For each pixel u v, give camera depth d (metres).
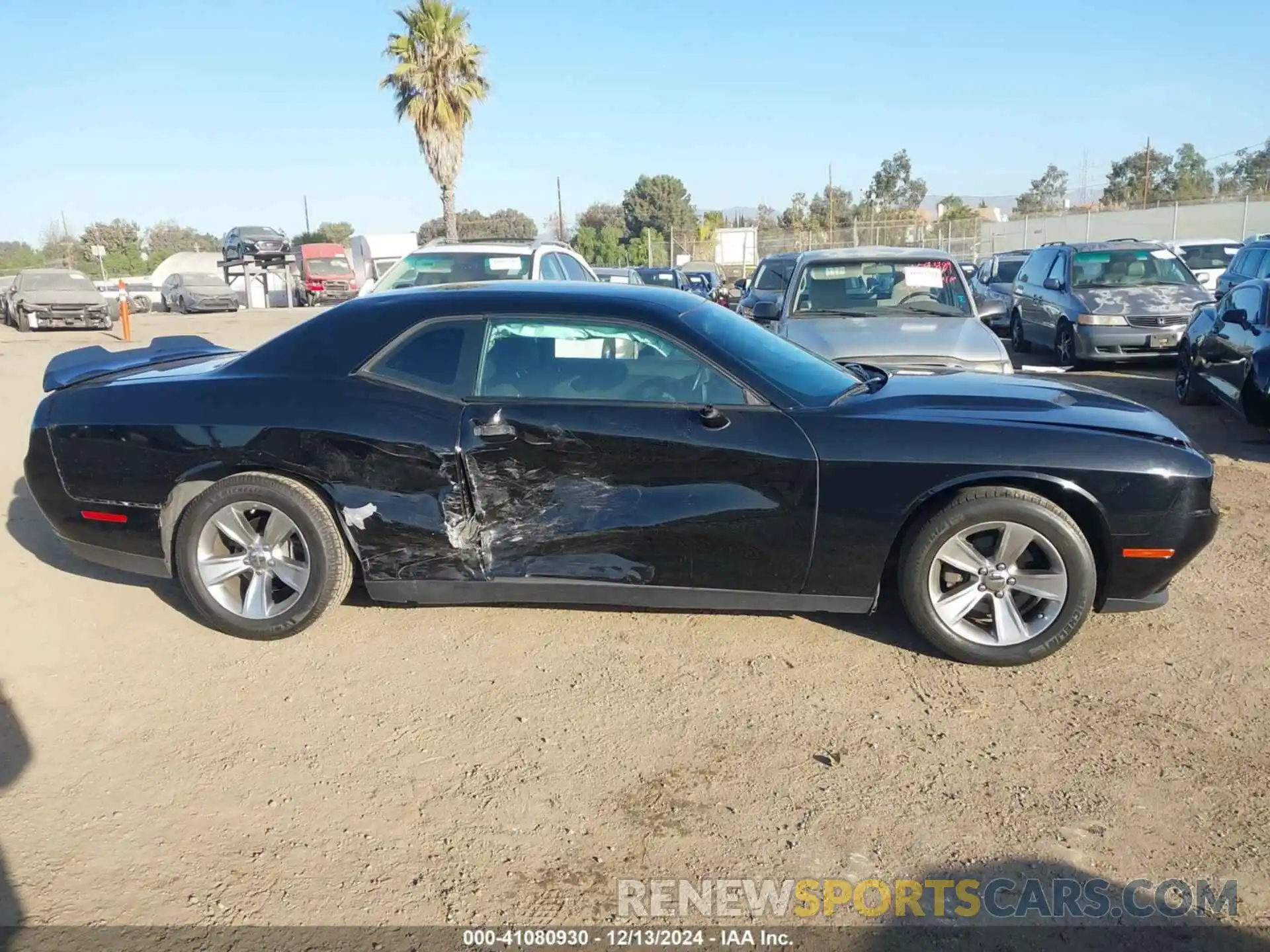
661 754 3.49
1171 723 3.64
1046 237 36.56
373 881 2.84
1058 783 3.28
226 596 4.43
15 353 16.53
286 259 37.62
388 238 39.56
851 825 3.08
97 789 3.31
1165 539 3.94
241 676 4.11
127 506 4.43
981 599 4.09
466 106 29.81
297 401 4.28
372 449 4.19
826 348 7.43
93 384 4.64
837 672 4.09
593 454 4.11
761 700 3.86
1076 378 12.42
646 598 4.23
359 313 4.48
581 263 11.34
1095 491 3.92
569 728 3.67
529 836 3.04
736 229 40.66
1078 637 4.41
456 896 2.78
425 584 4.29
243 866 2.91
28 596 4.98
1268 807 3.12
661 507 4.10
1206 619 4.55
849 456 3.98
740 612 4.69
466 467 4.17
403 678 4.08
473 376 4.29
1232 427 9.18
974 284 21.47
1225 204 31.64
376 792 3.28
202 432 4.30
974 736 3.58
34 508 6.59
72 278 24.00
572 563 4.21
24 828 3.10
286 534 4.35
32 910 2.72
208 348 5.64
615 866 2.90
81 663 4.25
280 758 3.49
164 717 3.79
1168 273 13.59
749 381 4.17
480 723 3.71
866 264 8.68
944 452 3.95
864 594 4.11
